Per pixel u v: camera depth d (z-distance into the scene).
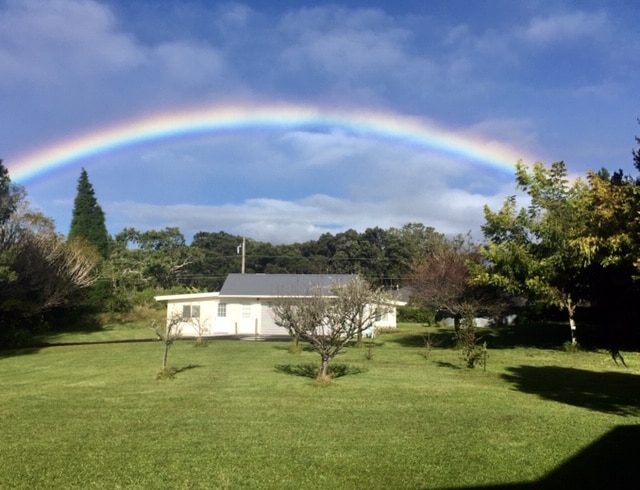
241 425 7.92
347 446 6.77
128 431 7.57
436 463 6.07
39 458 6.26
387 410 9.08
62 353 20.28
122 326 32.84
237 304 33.84
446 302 25.03
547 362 16.77
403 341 25.08
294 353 19.20
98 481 5.47
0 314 24.94
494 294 24.56
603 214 14.55
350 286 13.27
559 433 7.48
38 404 9.72
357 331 12.84
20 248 25.44
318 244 80.19
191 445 6.80
